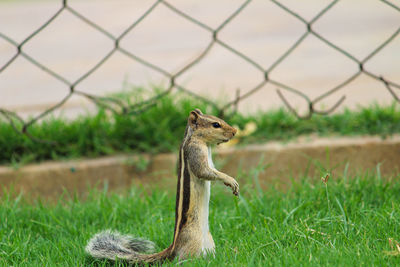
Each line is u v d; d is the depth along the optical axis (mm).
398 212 9195
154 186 12211
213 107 13648
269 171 12242
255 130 13289
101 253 8516
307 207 9992
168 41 22625
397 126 12828
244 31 23453
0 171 12250
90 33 24984
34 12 28016
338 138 12703
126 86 17484
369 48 19797
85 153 13031
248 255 8148
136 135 13242
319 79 17656
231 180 7930
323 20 24031
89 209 10672
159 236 9422
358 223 9188
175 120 13430
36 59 21078
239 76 18484
